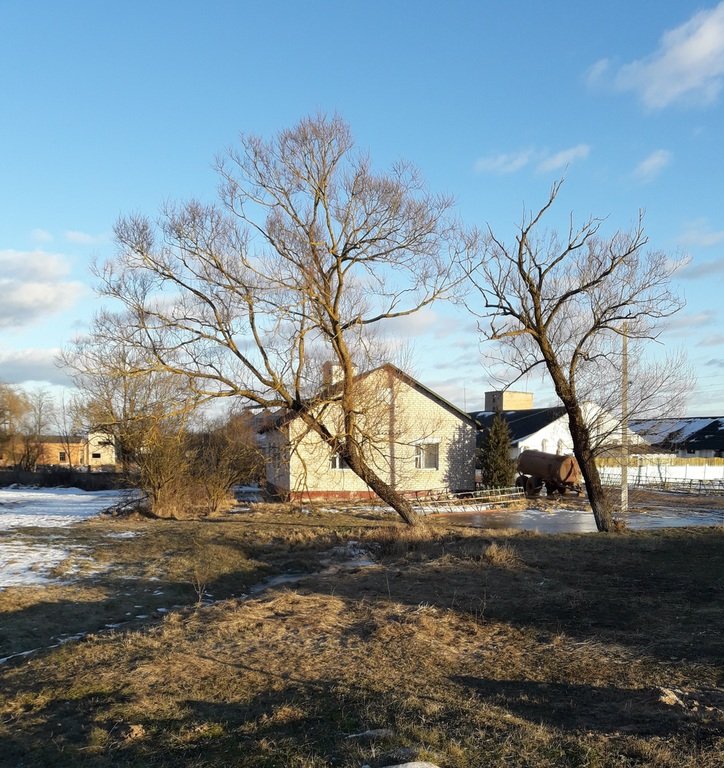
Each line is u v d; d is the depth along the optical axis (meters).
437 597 11.30
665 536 19.30
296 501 31.39
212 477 27.75
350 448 20.88
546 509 29.62
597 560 15.20
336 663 7.68
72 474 46.88
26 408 63.88
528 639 8.77
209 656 7.99
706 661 7.64
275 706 6.23
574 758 4.93
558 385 21.16
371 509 28.36
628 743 5.19
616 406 21.64
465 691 6.68
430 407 34.69
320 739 5.37
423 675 7.23
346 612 10.38
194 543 18.22
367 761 4.79
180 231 18.39
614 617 9.91
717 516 27.64
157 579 14.01
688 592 11.70
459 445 35.12
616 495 35.44
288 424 22.47
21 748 5.53
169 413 19.31
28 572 14.41
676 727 5.60
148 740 5.55
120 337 19.67
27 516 26.39
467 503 31.14
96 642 8.88
